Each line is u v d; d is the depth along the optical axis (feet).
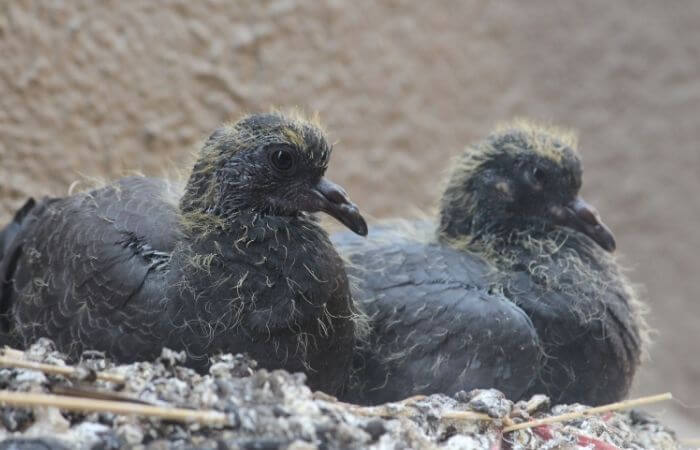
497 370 30.12
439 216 36.17
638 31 58.65
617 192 58.59
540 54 57.31
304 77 50.08
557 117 57.52
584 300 32.17
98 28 44.96
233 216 27.55
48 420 23.03
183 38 47.11
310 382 27.68
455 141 54.24
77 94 44.21
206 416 22.72
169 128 46.29
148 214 28.19
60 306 27.61
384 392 30.99
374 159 51.90
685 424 54.49
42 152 43.11
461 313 30.73
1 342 29.96
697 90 58.75
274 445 22.09
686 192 59.11
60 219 29.22
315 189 28.27
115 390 23.97
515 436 26.84
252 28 48.96
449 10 54.90
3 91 42.37
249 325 26.66
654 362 58.03
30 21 43.16
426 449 24.21
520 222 34.55
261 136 27.91
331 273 27.78
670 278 59.11
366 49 52.06
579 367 31.91
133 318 26.53
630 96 58.65
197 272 26.76
